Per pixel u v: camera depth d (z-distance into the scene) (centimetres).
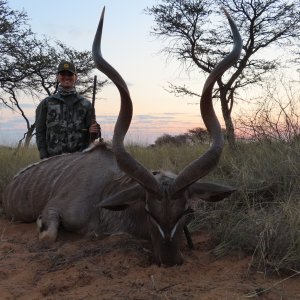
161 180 371
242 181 508
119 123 372
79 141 615
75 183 479
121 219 440
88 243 430
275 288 317
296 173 495
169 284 324
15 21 1869
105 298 305
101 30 374
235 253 383
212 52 1578
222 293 304
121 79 369
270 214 418
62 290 328
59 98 612
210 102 374
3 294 325
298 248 355
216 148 361
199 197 378
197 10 1515
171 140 1030
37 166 559
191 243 403
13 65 1942
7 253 418
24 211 552
